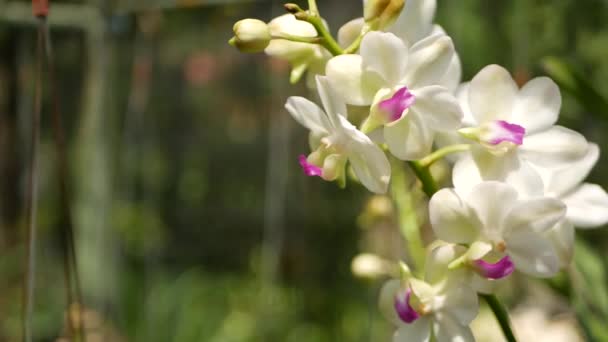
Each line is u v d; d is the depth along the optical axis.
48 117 1.24
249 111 1.54
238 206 1.77
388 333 1.09
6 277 1.19
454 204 0.47
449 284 0.47
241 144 1.67
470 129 0.48
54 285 1.22
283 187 1.17
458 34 0.91
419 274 0.50
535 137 0.48
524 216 0.46
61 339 0.58
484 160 0.48
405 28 0.49
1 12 0.85
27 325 0.50
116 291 0.98
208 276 1.50
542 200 0.46
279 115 1.17
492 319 0.78
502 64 0.88
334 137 0.47
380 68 0.47
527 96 0.48
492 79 0.48
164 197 1.68
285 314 1.26
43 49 0.50
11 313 1.16
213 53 1.31
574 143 0.48
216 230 1.72
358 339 1.22
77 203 0.92
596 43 0.82
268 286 1.20
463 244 0.47
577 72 0.56
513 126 0.47
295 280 1.34
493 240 0.47
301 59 0.50
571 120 0.83
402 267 0.48
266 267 1.29
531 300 0.81
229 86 1.51
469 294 0.47
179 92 1.51
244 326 1.26
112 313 0.94
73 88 1.12
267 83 1.42
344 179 0.48
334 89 0.47
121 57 1.04
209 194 1.77
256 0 0.81
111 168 0.96
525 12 0.81
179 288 1.30
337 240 1.38
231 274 1.53
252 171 1.76
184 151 1.66
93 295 0.92
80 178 0.92
